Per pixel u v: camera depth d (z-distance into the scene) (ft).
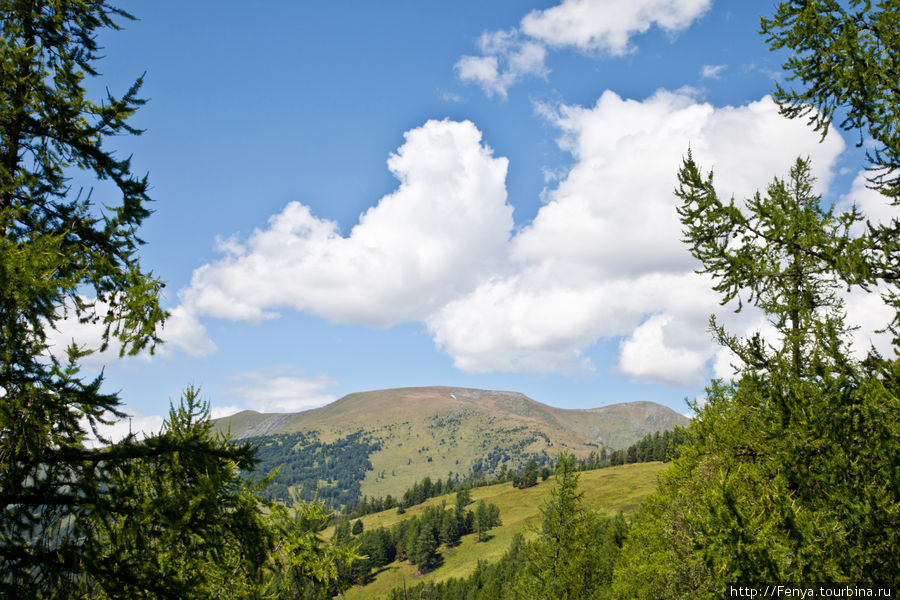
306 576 24.56
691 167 24.09
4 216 18.31
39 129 20.22
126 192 21.04
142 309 18.78
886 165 20.74
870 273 19.06
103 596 16.96
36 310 16.51
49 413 16.28
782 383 22.34
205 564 20.53
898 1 18.72
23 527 15.69
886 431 18.56
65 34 21.70
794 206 22.29
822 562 17.62
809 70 21.61
